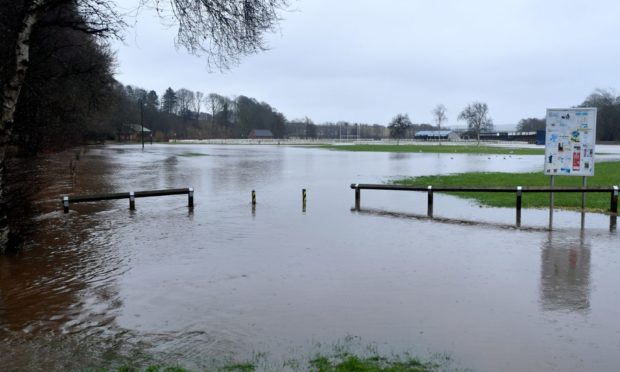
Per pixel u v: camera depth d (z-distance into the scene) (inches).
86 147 2829.7
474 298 325.4
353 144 4434.1
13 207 470.0
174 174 1331.2
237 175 1306.6
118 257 437.4
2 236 445.1
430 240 504.4
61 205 749.3
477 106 5187.0
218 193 910.4
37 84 650.8
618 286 350.6
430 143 4692.4
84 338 266.7
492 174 1284.4
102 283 362.9
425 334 267.6
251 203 774.5
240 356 241.4
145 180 1161.4
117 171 1422.2
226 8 437.4
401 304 314.3
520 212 653.3
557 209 698.8
